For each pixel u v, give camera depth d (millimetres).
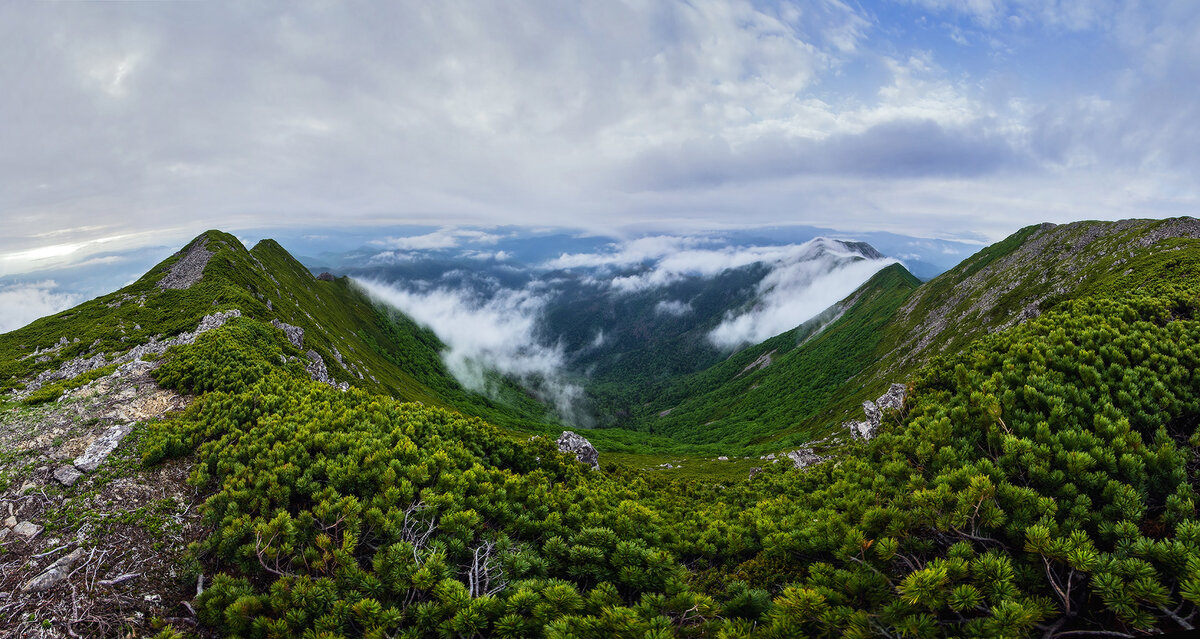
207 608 10852
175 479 16422
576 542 13812
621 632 8547
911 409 17547
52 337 63531
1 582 11398
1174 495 8758
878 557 9945
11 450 17234
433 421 24266
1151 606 7250
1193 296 20547
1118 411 11555
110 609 11133
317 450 17500
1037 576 8180
